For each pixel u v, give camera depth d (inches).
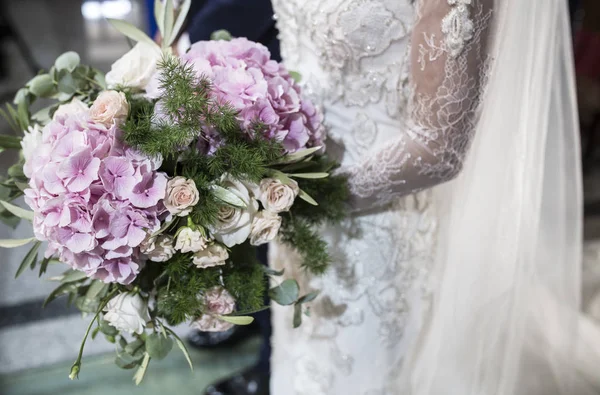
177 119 33.2
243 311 38.0
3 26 209.5
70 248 31.9
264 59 39.4
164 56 35.7
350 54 42.1
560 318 52.9
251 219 35.6
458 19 35.5
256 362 80.7
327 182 40.9
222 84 35.1
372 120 44.0
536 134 42.6
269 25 60.5
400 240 47.7
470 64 36.8
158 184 32.8
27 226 118.3
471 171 43.1
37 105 47.9
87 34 248.5
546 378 53.3
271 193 35.7
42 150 33.4
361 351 49.1
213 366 87.9
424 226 48.8
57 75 39.6
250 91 35.3
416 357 50.6
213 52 37.9
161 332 37.0
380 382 49.9
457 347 45.5
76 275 38.8
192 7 65.3
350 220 46.3
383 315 48.4
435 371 47.4
